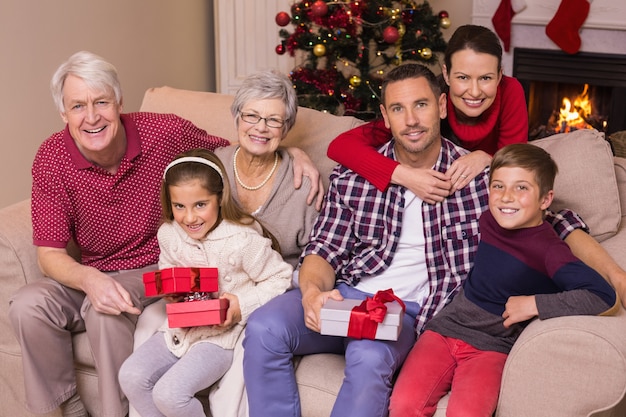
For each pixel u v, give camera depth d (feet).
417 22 12.95
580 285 5.99
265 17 15.30
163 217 7.45
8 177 11.63
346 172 7.48
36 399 7.30
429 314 7.01
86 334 7.60
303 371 6.73
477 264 6.70
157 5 14.75
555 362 5.83
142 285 7.51
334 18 12.47
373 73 13.30
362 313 6.24
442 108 7.20
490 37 7.63
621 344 5.66
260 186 7.65
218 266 7.00
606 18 14.42
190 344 6.87
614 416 5.97
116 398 7.19
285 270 7.08
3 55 11.29
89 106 7.12
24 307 7.13
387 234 7.23
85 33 12.88
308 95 12.93
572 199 7.35
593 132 7.52
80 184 7.46
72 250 8.13
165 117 7.88
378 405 6.24
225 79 15.66
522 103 8.13
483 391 6.10
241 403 6.79
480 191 7.06
